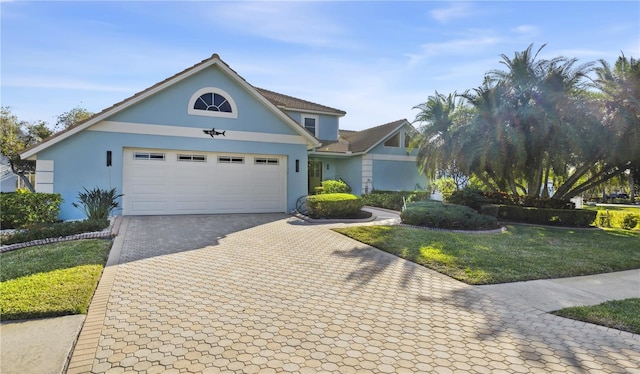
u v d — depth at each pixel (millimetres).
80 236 9070
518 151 14078
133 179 13062
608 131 13656
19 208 10602
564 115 14242
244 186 14734
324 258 7590
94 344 3699
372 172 21938
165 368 3268
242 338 3879
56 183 11984
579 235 11867
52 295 4910
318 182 23766
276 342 3801
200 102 13844
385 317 4551
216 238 9367
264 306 4836
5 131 24219
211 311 4617
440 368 3354
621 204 37469
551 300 5359
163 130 13273
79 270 6094
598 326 4418
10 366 3270
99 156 12453
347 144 24375
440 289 5758
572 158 14453
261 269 6656
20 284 5336
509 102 14859
